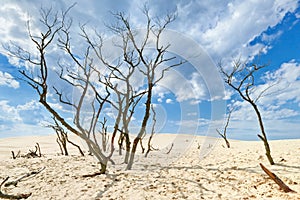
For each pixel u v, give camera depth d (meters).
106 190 6.64
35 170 9.50
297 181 6.36
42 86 8.09
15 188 7.15
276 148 12.85
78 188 6.88
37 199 6.17
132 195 6.18
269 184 6.41
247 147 15.37
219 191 6.32
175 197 5.96
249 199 5.56
